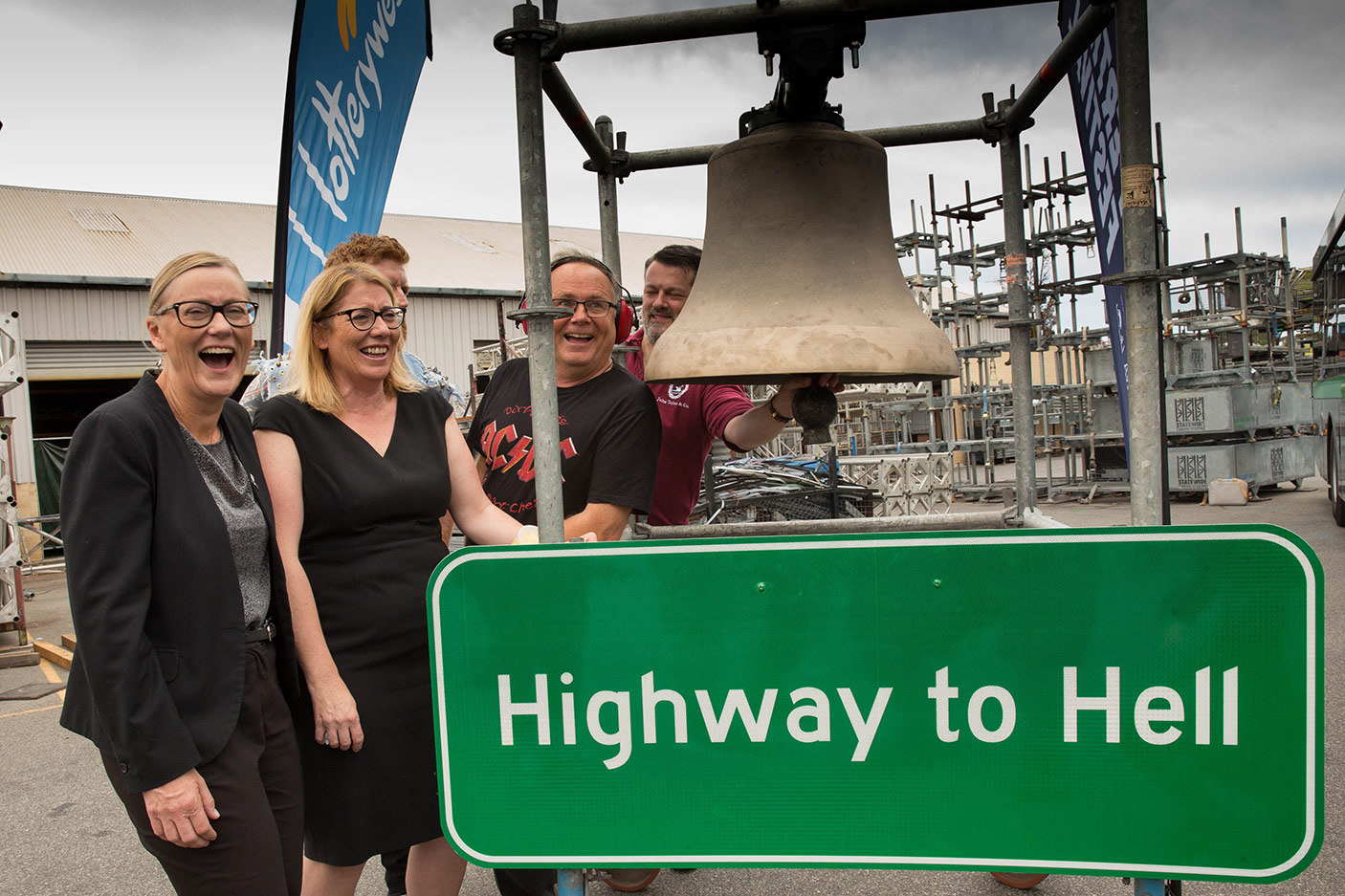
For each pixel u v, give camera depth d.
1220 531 1.10
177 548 1.60
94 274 17.56
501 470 2.38
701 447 2.72
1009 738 1.15
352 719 1.85
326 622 1.91
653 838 1.22
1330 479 10.60
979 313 14.95
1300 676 1.09
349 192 3.71
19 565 7.30
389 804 1.91
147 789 1.51
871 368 1.44
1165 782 1.12
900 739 1.17
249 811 1.63
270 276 19.67
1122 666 1.12
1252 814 1.10
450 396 3.54
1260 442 12.62
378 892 2.96
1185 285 15.23
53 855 3.41
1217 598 1.10
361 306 1.94
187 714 1.59
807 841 1.19
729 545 1.19
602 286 2.25
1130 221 1.35
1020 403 2.52
